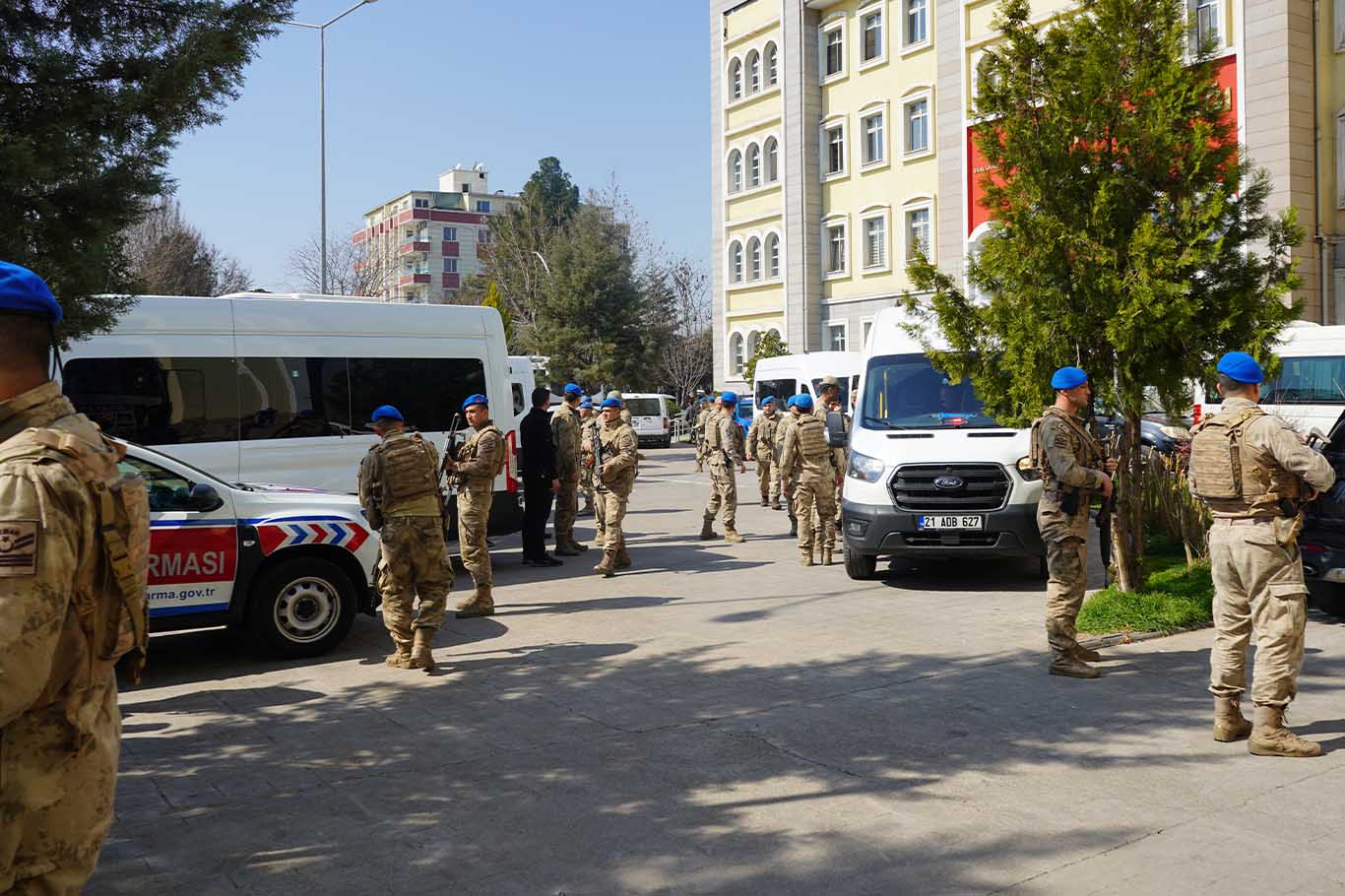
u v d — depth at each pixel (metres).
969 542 10.29
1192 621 8.32
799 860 4.29
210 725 6.48
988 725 6.04
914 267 9.20
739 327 43.72
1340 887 3.92
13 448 2.32
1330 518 7.97
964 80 32.44
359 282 51.69
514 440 13.16
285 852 4.50
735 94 43.62
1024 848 4.34
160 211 6.30
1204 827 4.50
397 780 5.38
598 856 4.39
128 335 10.81
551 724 6.29
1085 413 8.59
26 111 5.64
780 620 9.17
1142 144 8.31
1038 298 8.48
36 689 2.25
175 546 7.82
